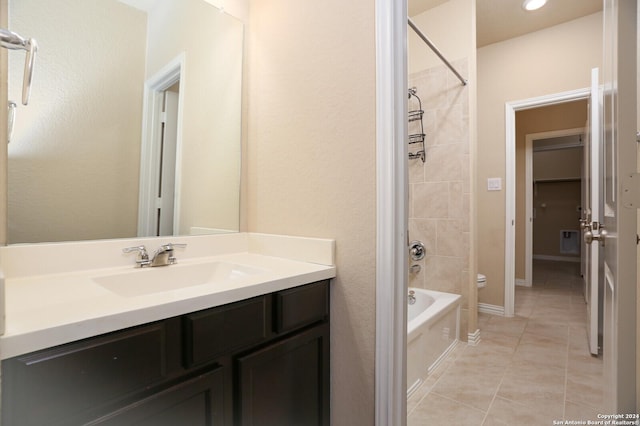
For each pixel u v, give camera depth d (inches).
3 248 35.9
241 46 60.4
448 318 88.6
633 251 31.6
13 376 21.0
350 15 45.3
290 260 51.7
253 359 35.4
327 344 45.8
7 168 37.0
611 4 37.9
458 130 97.7
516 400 65.4
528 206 163.9
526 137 163.0
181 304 29.2
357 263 44.1
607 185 43.3
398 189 41.4
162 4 51.4
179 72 53.2
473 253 95.7
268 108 57.0
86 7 43.9
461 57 97.3
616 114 32.9
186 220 53.6
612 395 37.7
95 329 24.1
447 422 58.7
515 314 120.7
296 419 41.1
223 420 33.0
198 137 55.1
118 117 46.8
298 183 51.8
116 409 25.4
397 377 41.3
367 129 43.2
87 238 43.6
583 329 104.4
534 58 117.3
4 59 35.4
